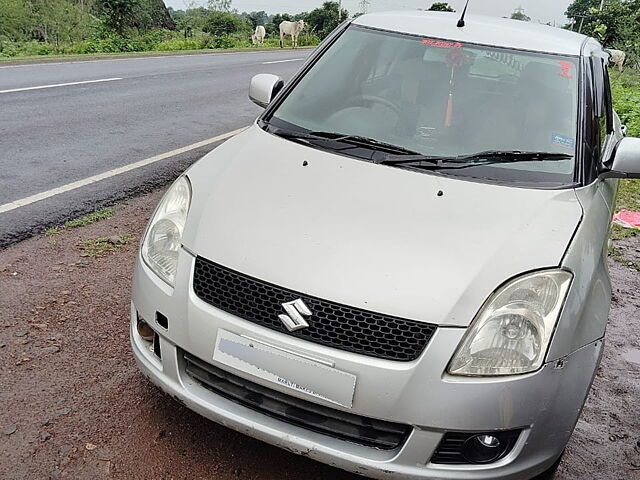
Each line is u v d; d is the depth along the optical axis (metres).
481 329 2.26
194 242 2.56
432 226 2.53
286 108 3.50
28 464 2.55
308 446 2.33
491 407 2.22
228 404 2.48
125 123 8.64
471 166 2.98
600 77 3.58
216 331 2.40
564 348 2.35
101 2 27.05
